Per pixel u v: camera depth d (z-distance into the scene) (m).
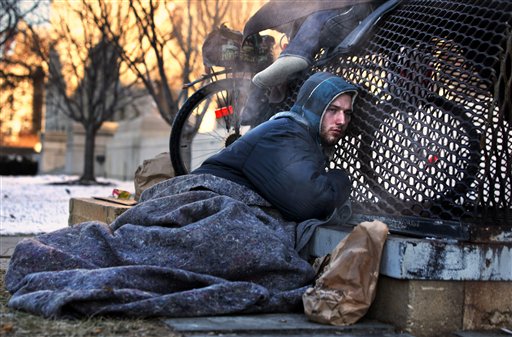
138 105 31.36
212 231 3.85
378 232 3.66
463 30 4.23
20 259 3.93
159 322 3.45
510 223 3.92
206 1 14.26
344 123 4.58
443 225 3.76
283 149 4.44
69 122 36.19
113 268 3.63
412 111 4.28
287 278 3.88
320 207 4.34
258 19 5.65
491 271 3.66
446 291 3.60
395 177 4.29
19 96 40.03
